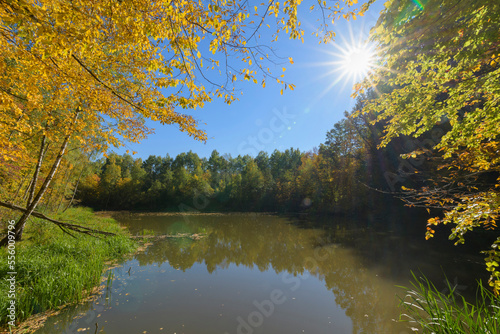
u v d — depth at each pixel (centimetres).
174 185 5119
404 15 302
